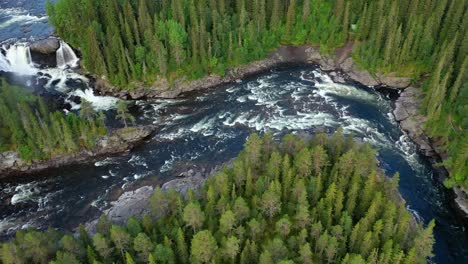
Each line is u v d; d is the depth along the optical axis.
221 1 151.75
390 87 145.38
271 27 161.25
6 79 143.62
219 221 83.62
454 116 121.62
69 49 153.62
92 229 96.81
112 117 131.75
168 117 133.50
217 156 117.94
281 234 82.88
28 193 108.19
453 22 137.62
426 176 113.12
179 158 117.69
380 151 120.44
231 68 152.38
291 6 157.12
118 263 78.94
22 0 185.12
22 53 150.12
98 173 113.50
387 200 89.88
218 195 90.50
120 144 121.50
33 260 76.81
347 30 159.62
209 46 143.50
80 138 118.69
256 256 79.06
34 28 164.00
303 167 92.06
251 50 155.88
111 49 139.25
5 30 162.25
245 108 137.12
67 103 136.12
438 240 97.06
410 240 82.06
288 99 141.25
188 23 153.75
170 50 144.50
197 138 125.00
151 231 84.06
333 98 141.88
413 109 132.00
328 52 158.62
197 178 109.81
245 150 99.62
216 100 141.38
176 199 88.00
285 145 101.19
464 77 124.25
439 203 105.81
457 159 107.12
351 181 90.88
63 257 73.00
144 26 144.38
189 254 80.88
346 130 127.56
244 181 94.75
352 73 151.38
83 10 147.38
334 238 77.69
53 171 114.38
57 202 105.50
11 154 114.06
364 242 78.38
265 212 87.25
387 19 148.38
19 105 110.31
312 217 84.00
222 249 78.06
